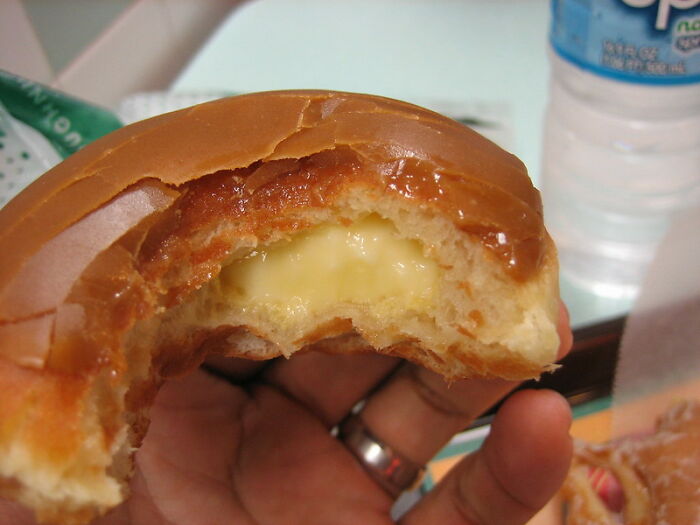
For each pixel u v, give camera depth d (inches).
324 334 4.6
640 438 5.9
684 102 6.8
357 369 5.8
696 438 5.7
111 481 3.5
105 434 3.6
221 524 5.3
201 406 5.7
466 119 8.4
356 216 4.2
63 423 3.4
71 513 3.5
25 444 3.3
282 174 4.2
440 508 5.3
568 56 6.6
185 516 5.3
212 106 4.1
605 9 6.0
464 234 4.0
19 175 6.4
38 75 9.3
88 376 3.5
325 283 4.5
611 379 6.3
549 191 7.7
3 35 8.8
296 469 5.6
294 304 4.5
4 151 6.4
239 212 4.2
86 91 9.9
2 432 3.3
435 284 4.4
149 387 4.2
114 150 4.0
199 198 4.1
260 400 6.0
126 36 10.3
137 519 5.1
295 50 9.9
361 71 9.5
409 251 4.4
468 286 4.1
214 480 5.4
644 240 7.4
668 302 6.6
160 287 4.0
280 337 4.5
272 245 4.4
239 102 4.1
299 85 9.2
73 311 3.5
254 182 4.1
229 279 4.5
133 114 8.4
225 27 10.3
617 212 7.5
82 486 3.4
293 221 4.2
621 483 5.7
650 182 7.5
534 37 9.9
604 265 7.2
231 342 4.7
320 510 5.5
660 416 6.0
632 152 7.4
